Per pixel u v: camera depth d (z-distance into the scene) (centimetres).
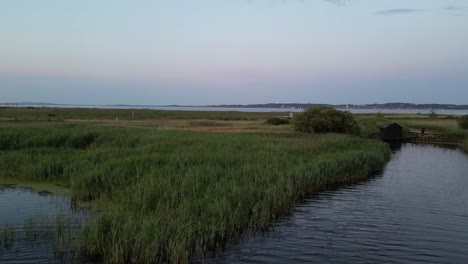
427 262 1344
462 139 6950
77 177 2222
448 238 1595
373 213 1959
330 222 1777
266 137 4419
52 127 4441
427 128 8956
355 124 6153
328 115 5909
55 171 2516
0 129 3997
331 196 2341
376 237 1584
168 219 1400
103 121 7731
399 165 3878
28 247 1322
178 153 2758
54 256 1252
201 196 1762
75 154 2947
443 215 1952
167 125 6788
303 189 2322
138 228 1316
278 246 1438
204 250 1344
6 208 1833
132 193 1834
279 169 2433
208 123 7775
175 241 1262
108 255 1226
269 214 1750
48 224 1548
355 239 1550
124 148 3212
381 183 2820
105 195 1958
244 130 5897
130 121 8000
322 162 2748
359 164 3111
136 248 1214
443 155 4909
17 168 2648
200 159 2558
